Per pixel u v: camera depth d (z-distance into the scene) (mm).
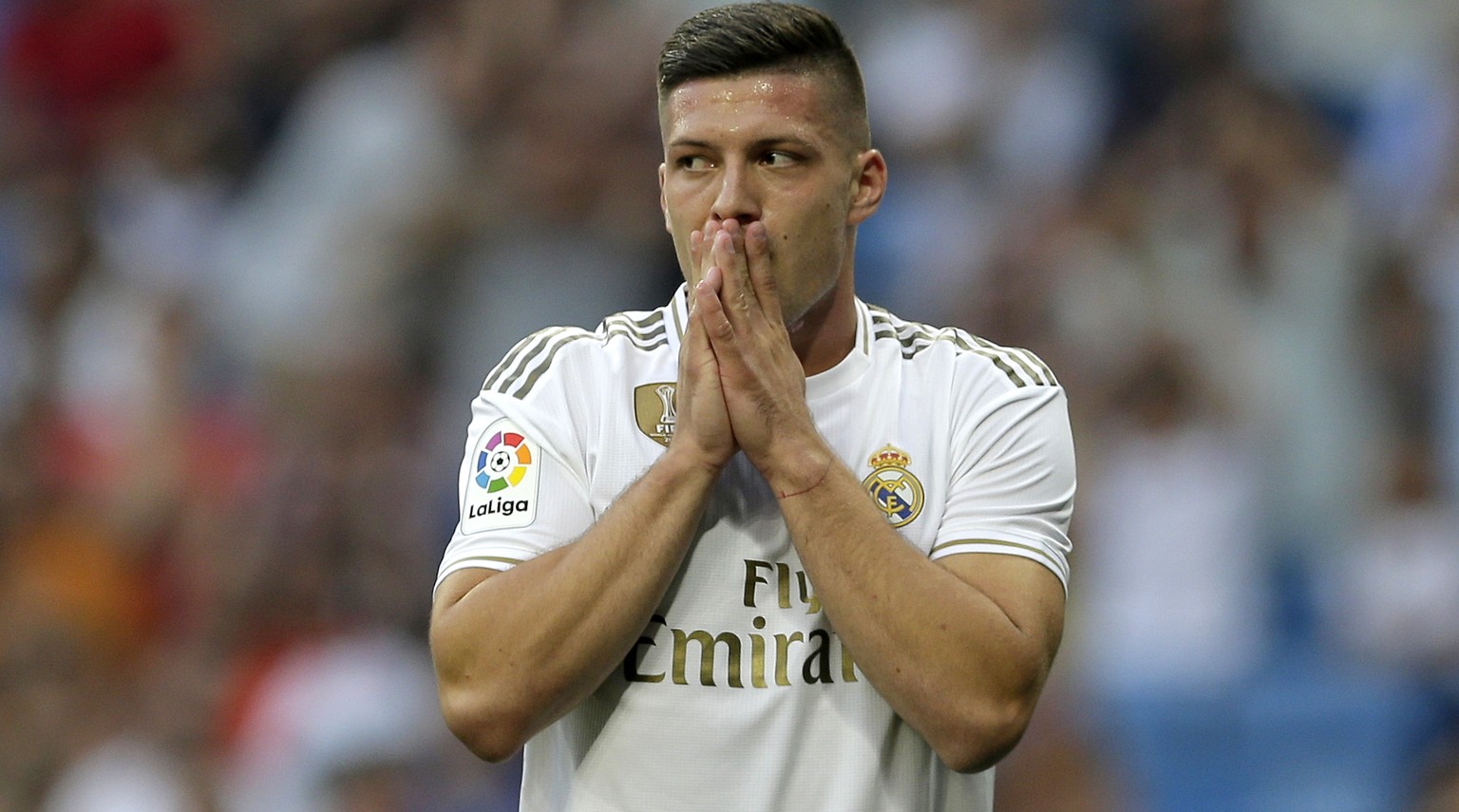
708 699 9648
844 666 9758
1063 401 10367
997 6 30656
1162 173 29516
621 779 9672
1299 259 28547
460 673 9352
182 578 26391
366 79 31125
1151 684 25016
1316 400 27375
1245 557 25703
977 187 29531
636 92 28578
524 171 28359
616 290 27938
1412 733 24781
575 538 9836
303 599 24672
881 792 9742
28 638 24953
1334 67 30953
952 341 10531
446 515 26516
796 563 9805
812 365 10180
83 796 23844
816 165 9586
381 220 28734
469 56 29672
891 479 9992
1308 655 25719
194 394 28922
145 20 34125
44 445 28875
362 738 23375
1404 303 27750
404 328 28047
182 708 24109
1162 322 27266
